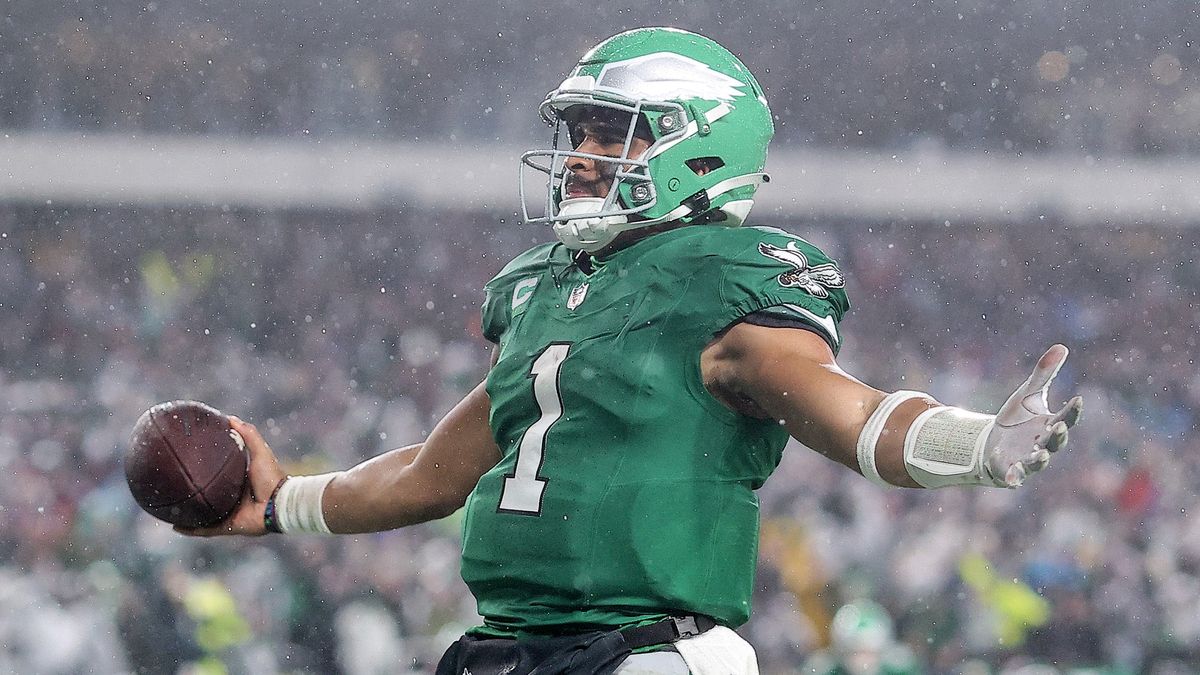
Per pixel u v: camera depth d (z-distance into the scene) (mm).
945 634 33750
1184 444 48312
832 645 29922
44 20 67750
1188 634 35531
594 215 8766
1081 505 40719
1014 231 68375
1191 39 72438
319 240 64500
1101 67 72000
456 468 9703
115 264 61688
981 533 38000
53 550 32875
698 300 8258
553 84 71062
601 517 8227
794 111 71562
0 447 42469
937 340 63219
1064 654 35062
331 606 32188
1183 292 65688
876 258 66875
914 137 71250
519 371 8852
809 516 37688
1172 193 69562
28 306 57812
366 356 57344
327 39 69562
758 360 7984
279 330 59656
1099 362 61188
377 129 69562
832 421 7570
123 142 66688
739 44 72188
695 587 8219
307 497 10000
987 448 6766
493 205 67312
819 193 69562
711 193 9008
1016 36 72062
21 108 67062
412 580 32938
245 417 52156
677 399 8273
